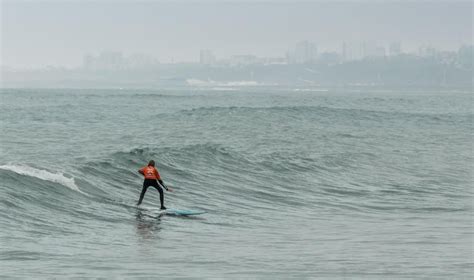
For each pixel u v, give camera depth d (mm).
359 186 65188
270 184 63188
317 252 36906
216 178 63000
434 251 37406
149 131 113688
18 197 44656
